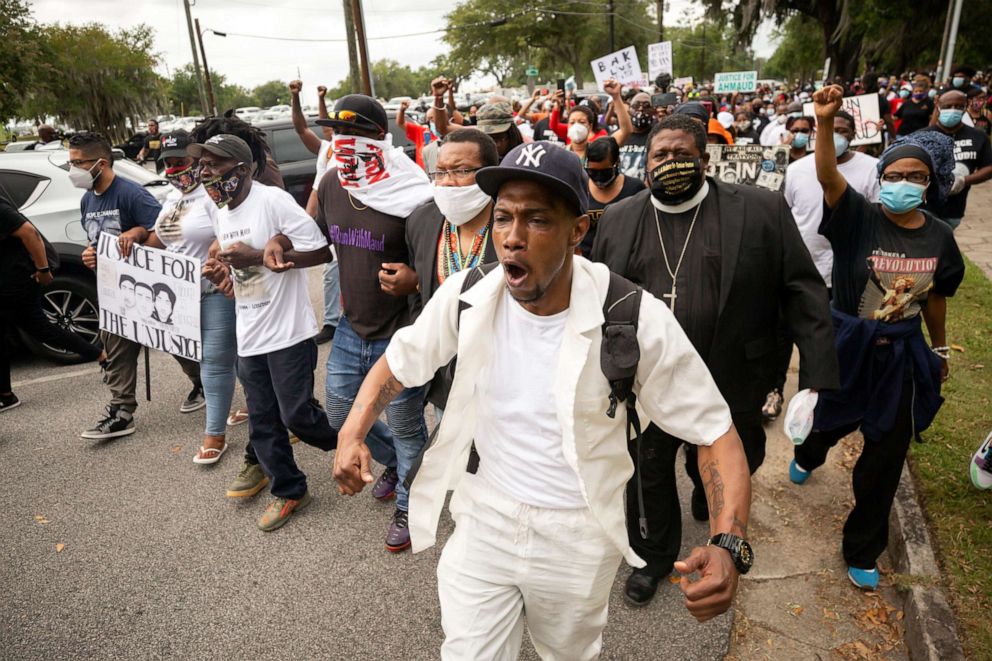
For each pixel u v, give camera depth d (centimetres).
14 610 292
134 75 3547
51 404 508
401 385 171
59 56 3017
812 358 241
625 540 165
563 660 183
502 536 163
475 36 4481
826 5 3111
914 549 289
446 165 248
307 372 329
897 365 266
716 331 249
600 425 154
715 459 148
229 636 274
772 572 297
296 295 324
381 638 271
